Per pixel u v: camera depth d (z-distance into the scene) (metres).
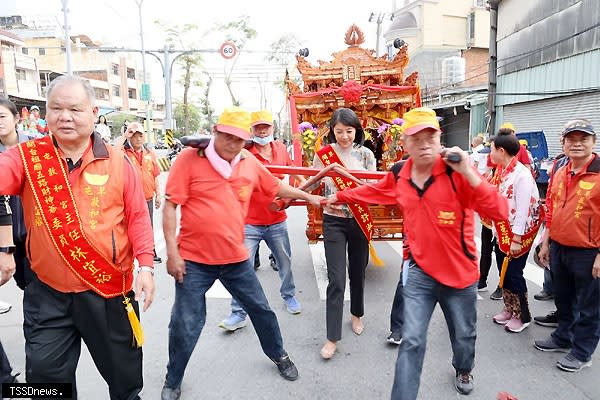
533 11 13.53
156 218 9.75
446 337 3.97
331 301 3.61
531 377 3.30
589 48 11.20
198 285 2.92
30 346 2.32
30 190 2.25
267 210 4.26
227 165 2.82
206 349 3.77
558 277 3.52
